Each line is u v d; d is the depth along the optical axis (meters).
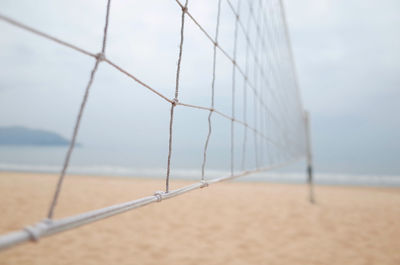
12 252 2.99
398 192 9.75
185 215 4.77
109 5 0.73
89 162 27.92
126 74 0.78
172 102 1.11
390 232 4.06
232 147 2.21
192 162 29.97
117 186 9.28
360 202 6.74
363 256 3.16
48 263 2.76
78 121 0.52
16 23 0.43
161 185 10.18
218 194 7.43
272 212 5.17
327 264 2.93
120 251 3.12
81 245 3.25
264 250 3.25
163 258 2.96
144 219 4.43
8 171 16.28
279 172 20.58
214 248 3.28
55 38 0.53
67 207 5.34
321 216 4.95
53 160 31.33
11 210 4.83
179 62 1.20
